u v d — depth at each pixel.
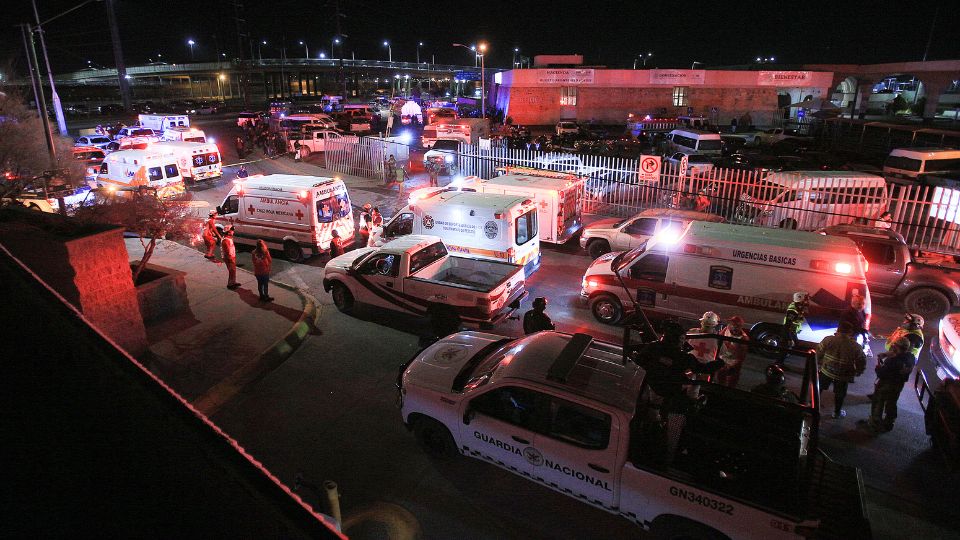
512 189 16.22
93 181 22.52
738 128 45.28
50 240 8.92
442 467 7.38
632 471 5.78
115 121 56.50
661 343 5.59
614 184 21.14
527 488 7.03
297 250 15.68
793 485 5.29
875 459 7.52
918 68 47.22
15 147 12.35
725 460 5.57
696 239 10.59
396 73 138.75
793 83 48.91
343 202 16.42
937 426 7.33
